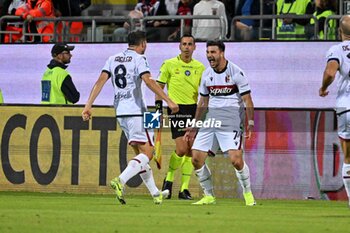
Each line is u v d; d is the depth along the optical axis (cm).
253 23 4950
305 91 4769
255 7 5072
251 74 4822
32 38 5306
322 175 4100
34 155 4425
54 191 4394
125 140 4291
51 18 5166
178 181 4259
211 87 3600
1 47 5162
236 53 4834
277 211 3325
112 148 4309
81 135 4353
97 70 5006
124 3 5416
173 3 5219
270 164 4138
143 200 3884
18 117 4444
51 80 4694
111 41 5009
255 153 4153
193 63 4225
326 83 3108
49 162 4400
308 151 4106
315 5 4941
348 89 3108
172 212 3184
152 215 3019
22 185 4444
